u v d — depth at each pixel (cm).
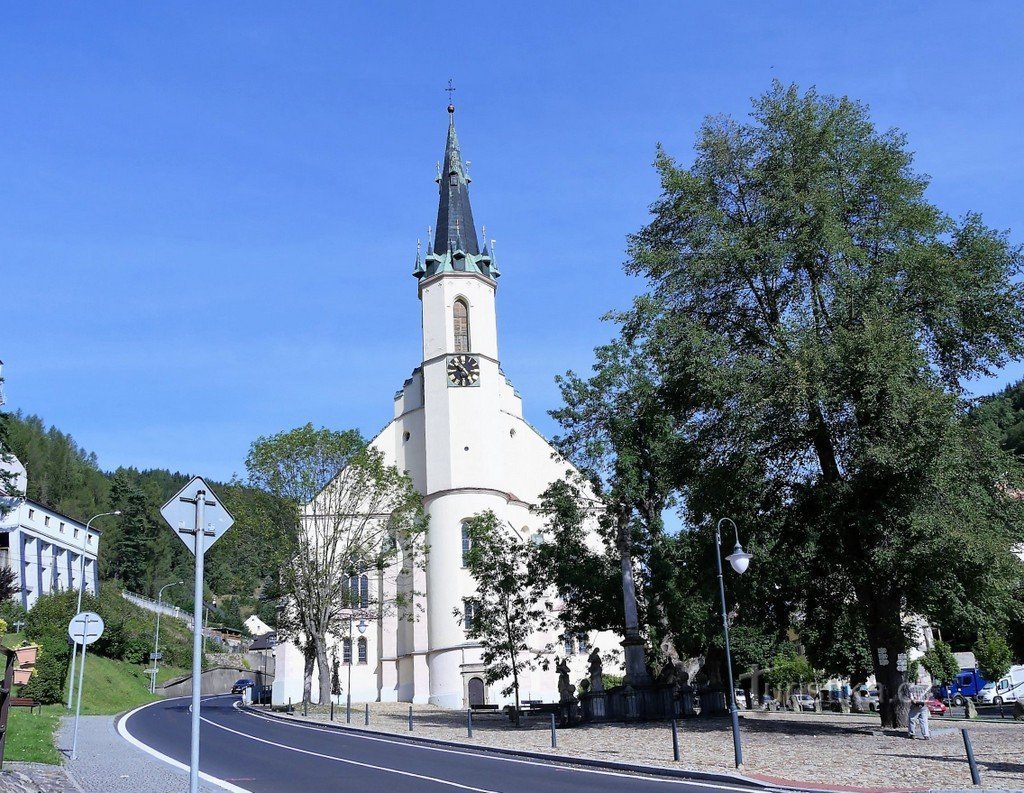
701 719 3656
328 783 1909
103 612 7406
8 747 2175
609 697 3800
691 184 3177
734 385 2816
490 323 6975
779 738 2662
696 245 3125
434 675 6234
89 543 9062
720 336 2994
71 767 2095
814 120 3083
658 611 4056
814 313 2966
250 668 11019
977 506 2694
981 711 5288
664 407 3275
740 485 2972
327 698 5231
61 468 13400
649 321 3119
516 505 6875
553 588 6138
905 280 2845
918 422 2561
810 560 3162
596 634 6762
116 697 5988
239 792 1764
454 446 6562
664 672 4112
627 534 4069
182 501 1157
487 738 3070
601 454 4084
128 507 13638
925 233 2908
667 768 2014
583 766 2220
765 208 3053
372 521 5862
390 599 6181
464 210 7244
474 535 4456
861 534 2819
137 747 2708
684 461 3200
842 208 2983
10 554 7569
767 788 1727
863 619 3127
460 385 6688
